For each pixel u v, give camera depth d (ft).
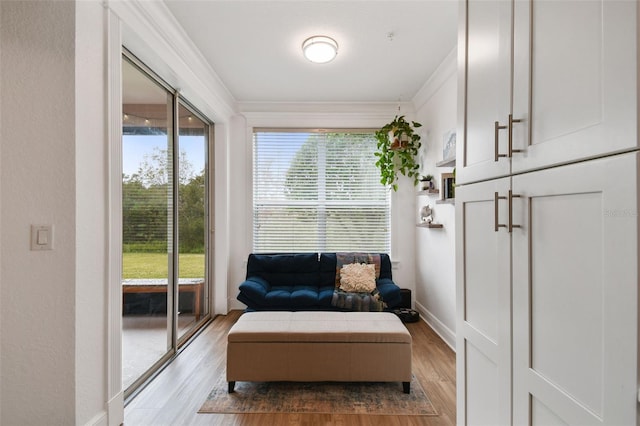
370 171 13.65
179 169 9.66
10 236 4.77
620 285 2.04
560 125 2.52
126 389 6.90
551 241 2.64
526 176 2.90
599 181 2.18
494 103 3.41
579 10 2.36
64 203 4.84
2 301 4.76
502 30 3.26
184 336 10.07
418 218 12.97
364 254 12.64
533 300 2.85
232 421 6.01
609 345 2.11
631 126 1.98
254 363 6.95
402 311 12.09
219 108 11.62
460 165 4.19
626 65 2.01
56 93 4.81
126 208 6.97
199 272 11.55
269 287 11.83
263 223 13.65
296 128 13.55
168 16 7.32
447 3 7.13
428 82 11.16
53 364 4.82
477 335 3.78
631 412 1.97
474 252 3.85
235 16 7.56
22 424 4.80
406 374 6.95
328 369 6.95
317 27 8.02
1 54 4.77
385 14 7.51
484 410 3.67
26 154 4.79
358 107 13.48
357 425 5.91
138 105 7.46
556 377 2.58
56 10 4.83
